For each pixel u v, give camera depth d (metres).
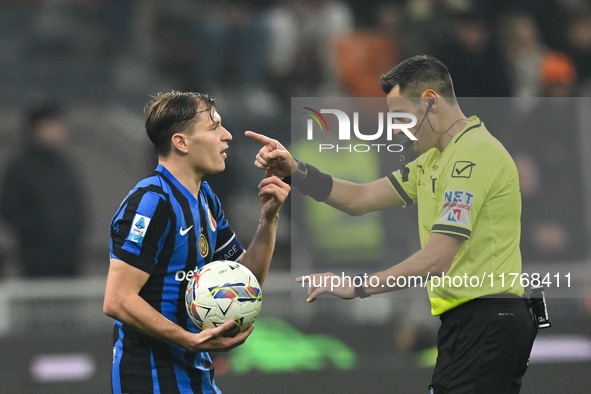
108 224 32.34
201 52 34.66
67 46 37.88
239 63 34.12
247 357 20.20
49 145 24.75
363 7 33.84
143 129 34.62
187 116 12.09
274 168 13.27
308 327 20.66
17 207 24.28
